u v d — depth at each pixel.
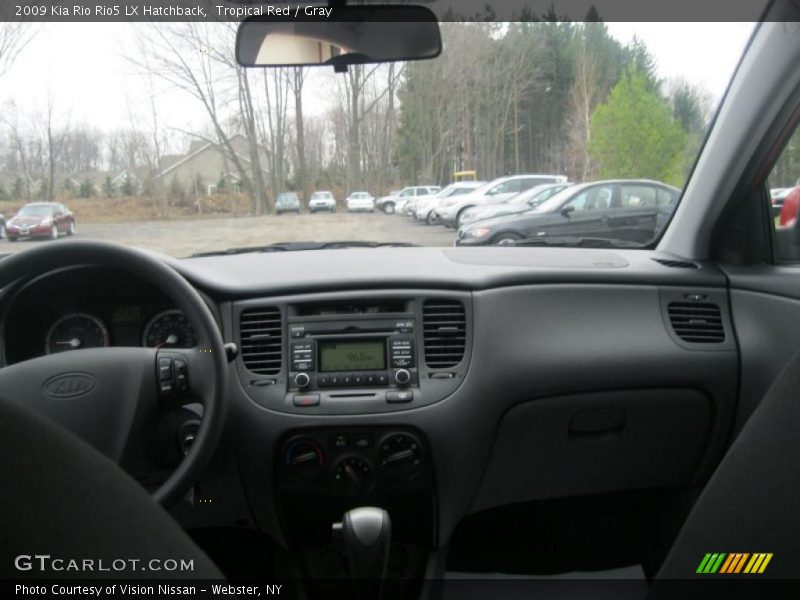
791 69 2.16
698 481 2.39
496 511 2.56
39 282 1.95
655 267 2.38
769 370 2.19
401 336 2.12
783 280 2.17
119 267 1.50
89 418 1.54
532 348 2.17
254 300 2.10
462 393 2.11
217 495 2.15
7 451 0.70
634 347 2.22
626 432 2.30
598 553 2.52
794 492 0.97
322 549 2.26
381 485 2.11
